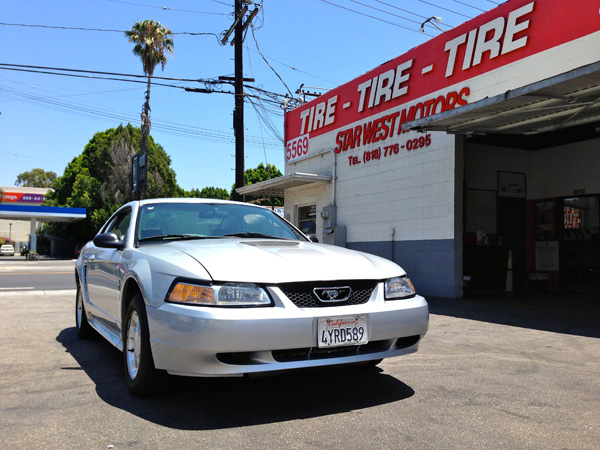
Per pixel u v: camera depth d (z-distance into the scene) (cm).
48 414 335
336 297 341
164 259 356
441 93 1041
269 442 287
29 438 294
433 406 350
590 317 743
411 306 367
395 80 1164
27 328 675
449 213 998
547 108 743
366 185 1255
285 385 402
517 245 1204
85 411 340
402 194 1130
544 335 609
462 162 1001
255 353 316
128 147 4525
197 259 345
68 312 830
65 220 4725
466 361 481
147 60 2881
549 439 292
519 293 1101
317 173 1470
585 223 1115
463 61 991
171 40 2941
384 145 1194
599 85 641
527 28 869
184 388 393
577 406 351
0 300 1012
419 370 448
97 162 4803
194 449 278
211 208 496
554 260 1168
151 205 478
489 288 1126
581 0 786
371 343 359
